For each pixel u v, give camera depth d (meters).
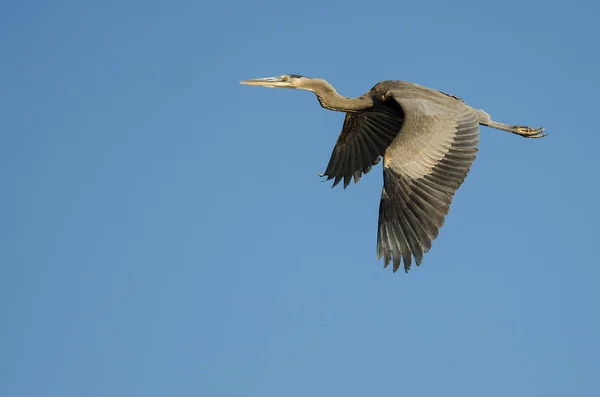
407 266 14.80
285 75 18.86
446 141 15.71
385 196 15.27
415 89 17.58
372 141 19.06
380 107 18.23
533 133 17.20
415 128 15.82
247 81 18.95
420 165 15.40
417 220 14.95
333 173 19.53
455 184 15.24
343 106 18.53
